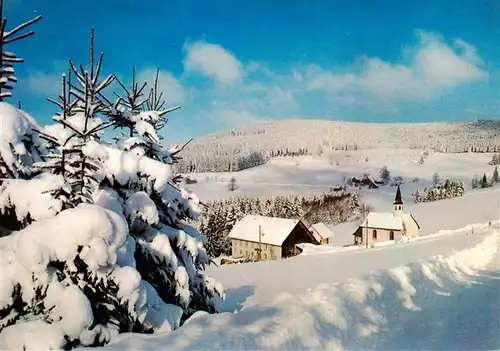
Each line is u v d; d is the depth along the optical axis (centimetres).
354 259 2403
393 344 745
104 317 596
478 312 965
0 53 648
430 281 1341
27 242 521
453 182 9538
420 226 6469
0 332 514
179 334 590
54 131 686
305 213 9050
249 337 600
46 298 526
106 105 835
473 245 2433
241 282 1772
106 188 744
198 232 965
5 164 595
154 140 887
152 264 789
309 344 675
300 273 1933
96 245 534
